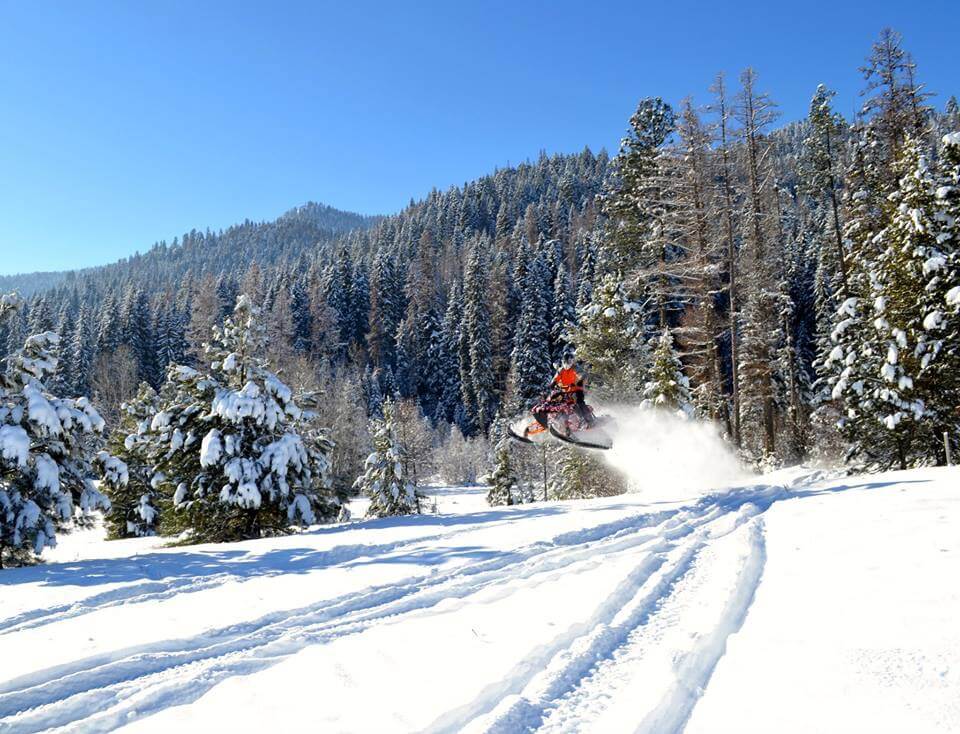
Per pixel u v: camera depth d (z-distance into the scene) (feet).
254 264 288.71
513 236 307.99
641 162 99.30
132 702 12.78
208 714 12.34
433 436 208.23
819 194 115.14
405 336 255.09
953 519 24.52
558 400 39.37
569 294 212.02
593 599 18.47
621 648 14.79
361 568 24.41
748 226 78.95
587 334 82.48
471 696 12.44
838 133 106.52
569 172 429.38
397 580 22.00
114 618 18.93
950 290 55.88
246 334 50.01
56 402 37.91
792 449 112.16
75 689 13.84
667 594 19.06
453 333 244.63
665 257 91.35
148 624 18.15
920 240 59.88
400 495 83.82
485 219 409.69
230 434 47.80
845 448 75.72
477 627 16.71
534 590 20.12
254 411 47.16
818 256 147.64
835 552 21.90
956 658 12.03
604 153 470.39
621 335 81.20
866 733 9.84
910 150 62.80
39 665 14.87
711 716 11.15
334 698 12.78
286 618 18.62
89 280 592.60
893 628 13.98
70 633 17.48
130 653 15.81
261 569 25.71
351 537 32.48
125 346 209.67
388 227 419.95
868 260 74.49
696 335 86.17
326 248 413.18
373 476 85.20
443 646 15.39
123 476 40.55
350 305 274.98
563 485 81.35
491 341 234.58
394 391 235.61
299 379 131.75
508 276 253.24
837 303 104.99
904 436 63.21
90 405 39.11
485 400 217.15
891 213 64.39
